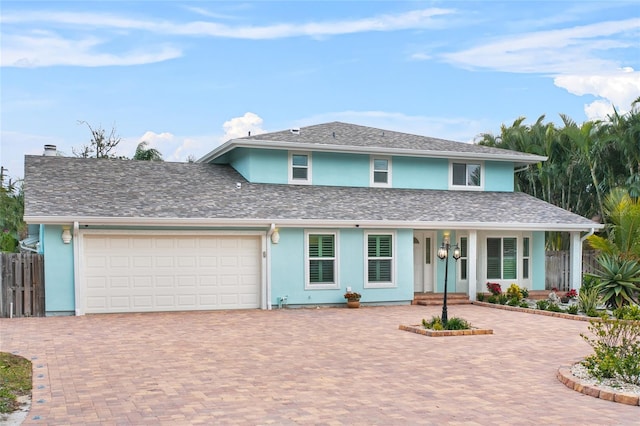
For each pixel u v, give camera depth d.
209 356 11.32
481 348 12.36
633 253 20.81
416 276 22.92
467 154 24.41
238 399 8.21
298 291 19.84
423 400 8.23
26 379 9.25
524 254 24.09
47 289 17.09
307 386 9.00
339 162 23.25
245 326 15.38
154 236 18.36
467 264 22.42
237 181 22.23
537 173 34.31
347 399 8.26
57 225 17.19
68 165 21.59
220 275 19.11
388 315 17.91
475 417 7.43
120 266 17.98
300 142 22.09
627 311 12.87
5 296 16.80
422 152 23.69
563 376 9.35
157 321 16.22
